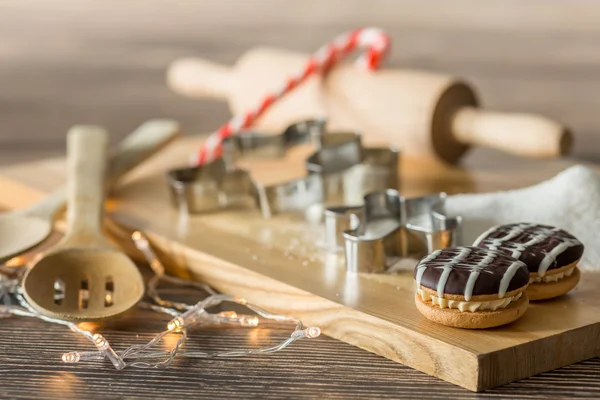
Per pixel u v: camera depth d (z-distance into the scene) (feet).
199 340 2.94
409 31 6.64
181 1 6.52
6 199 3.83
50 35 6.43
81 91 6.12
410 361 2.82
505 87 6.04
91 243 3.16
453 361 2.75
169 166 3.94
